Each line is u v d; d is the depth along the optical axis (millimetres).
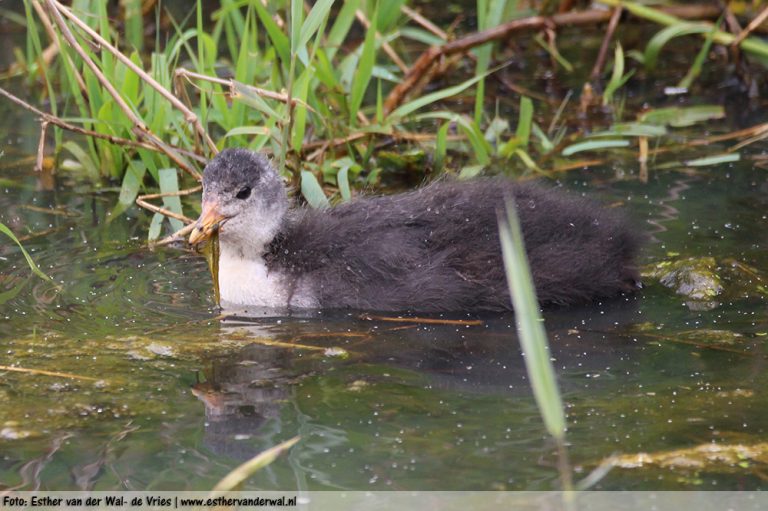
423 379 10031
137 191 15148
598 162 16062
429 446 8758
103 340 10883
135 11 19281
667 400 9453
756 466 8367
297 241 12406
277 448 8070
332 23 21031
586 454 8586
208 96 16234
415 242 12062
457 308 11812
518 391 9758
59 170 16266
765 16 18766
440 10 22812
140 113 15930
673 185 14961
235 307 11914
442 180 13688
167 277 12656
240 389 9844
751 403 9375
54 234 13867
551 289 11773
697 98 18703
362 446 8773
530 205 12352
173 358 10508
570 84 19562
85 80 15914
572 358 10406
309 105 15398
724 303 11633
